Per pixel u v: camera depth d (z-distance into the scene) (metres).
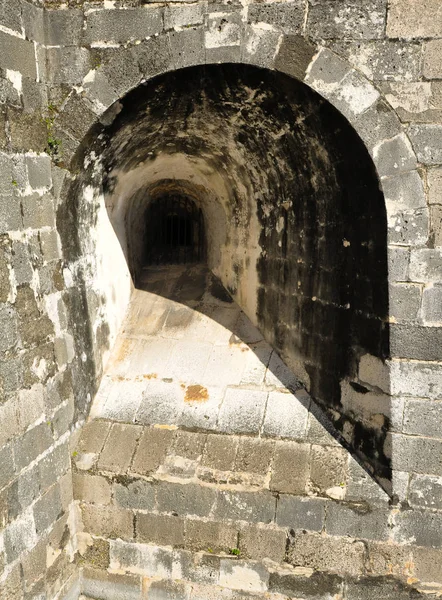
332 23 3.38
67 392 4.07
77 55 3.62
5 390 3.31
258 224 4.95
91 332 4.51
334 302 4.05
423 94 3.35
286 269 4.57
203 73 3.60
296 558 3.87
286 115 3.79
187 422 4.30
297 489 3.87
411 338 3.54
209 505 3.97
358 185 3.63
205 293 5.61
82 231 4.32
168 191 6.37
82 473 4.14
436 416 3.59
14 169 3.35
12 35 3.31
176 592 4.11
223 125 4.29
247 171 4.74
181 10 3.47
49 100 3.69
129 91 3.62
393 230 3.46
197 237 6.44
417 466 3.67
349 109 3.42
